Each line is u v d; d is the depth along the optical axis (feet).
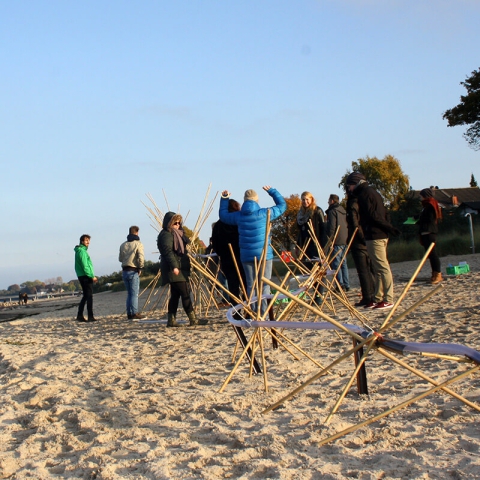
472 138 125.80
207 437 12.25
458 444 10.80
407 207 119.34
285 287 20.77
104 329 35.96
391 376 16.37
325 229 36.35
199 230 36.94
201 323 32.73
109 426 13.58
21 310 86.48
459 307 28.19
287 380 16.93
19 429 14.24
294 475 9.81
